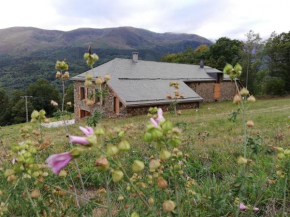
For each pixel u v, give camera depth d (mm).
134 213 1398
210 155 5039
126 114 20219
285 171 2453
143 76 25328
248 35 38125
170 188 2529
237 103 1876
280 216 2602
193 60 50656
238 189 1791
